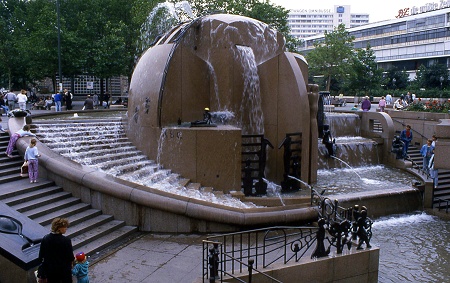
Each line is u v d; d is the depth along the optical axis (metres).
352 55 54.78
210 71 16.19
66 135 15.47
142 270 8.65
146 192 10.95
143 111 15.40
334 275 9.09
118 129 17.45
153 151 14.97
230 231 10.76
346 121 24.00
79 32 37.41
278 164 16.34
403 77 61.12
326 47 53.78
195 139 13.72
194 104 15.80
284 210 11.16
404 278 10.13
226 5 39.41
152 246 9.99
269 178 16.56
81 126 16.95
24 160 12.95
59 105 26.33
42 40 34.69
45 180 11.99
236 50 15.88
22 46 37.09
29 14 44.59
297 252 9.34
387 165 21.56
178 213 10.75
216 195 13.09
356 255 9.28
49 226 9.87
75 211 10.82
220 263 8.28
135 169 13.70
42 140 14.14
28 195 10.84
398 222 14.57
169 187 12.77
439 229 13.87
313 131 16.67
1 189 10.95
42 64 35.81
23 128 13.90
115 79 60.00
